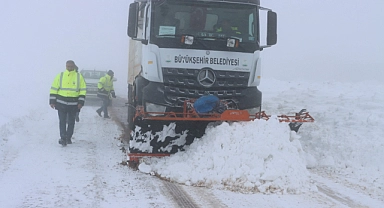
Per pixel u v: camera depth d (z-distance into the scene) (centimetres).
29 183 669
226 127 738
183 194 646
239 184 667
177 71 812
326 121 1087
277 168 679
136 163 793
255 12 859
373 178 757
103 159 848
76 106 965
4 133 974
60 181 687
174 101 812
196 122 802
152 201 610
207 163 705
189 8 829
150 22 818
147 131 796
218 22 838
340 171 814
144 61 859
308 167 838
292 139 774
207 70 820
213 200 622
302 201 630
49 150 905
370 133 934
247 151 692
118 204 592
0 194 613
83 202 595
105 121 1367
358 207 611
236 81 838
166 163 763
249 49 845
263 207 597
